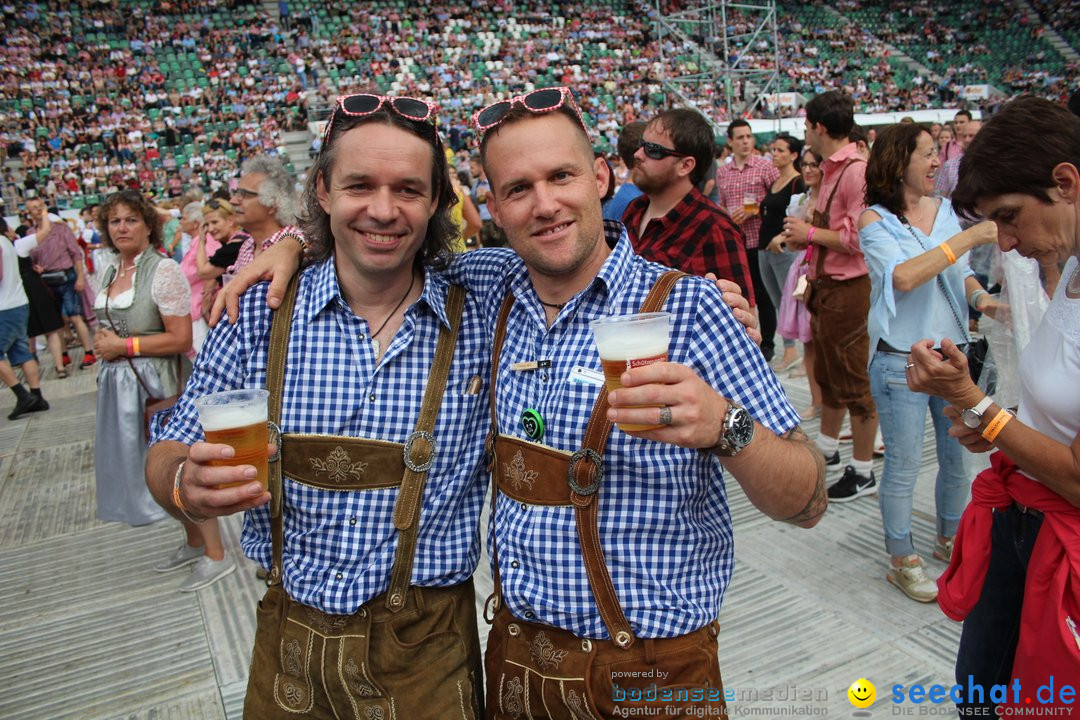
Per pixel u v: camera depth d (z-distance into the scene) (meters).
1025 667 1.72
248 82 25.89
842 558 3.60
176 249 9.38
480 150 1.59
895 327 3.16
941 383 1.77
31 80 24.53
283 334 1.69
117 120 23.80
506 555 1.59
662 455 1.47
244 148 23.41
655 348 1.32
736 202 7.72
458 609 1.71
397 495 1.63
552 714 1.57
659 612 1.49
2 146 21.77
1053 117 1.61
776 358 7.38
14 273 7.21
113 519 3.96
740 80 23.55
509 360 1.66
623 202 4.51
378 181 1.57
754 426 1.34
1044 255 1.70
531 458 1.55
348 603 1.61
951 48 34.34
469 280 1.81
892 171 3.11
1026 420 1.83
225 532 4.46
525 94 1.53
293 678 1.67
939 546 3.47
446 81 27.72
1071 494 1.62
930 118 21.52
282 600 1.70
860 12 35.34
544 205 1.50
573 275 1.60
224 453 1.39
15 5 26.20
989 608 1.94
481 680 1.78
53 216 11.11
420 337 1.70
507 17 31.47
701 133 3.33
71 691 3.08
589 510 1.49
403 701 1.60
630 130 4.43
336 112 1.62
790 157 6.61
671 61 29.42
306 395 1.66
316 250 1.80
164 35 26.95
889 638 2.97
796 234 4.27
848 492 4.20
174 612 3.64
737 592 3.39
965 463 3.33
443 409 1.68
